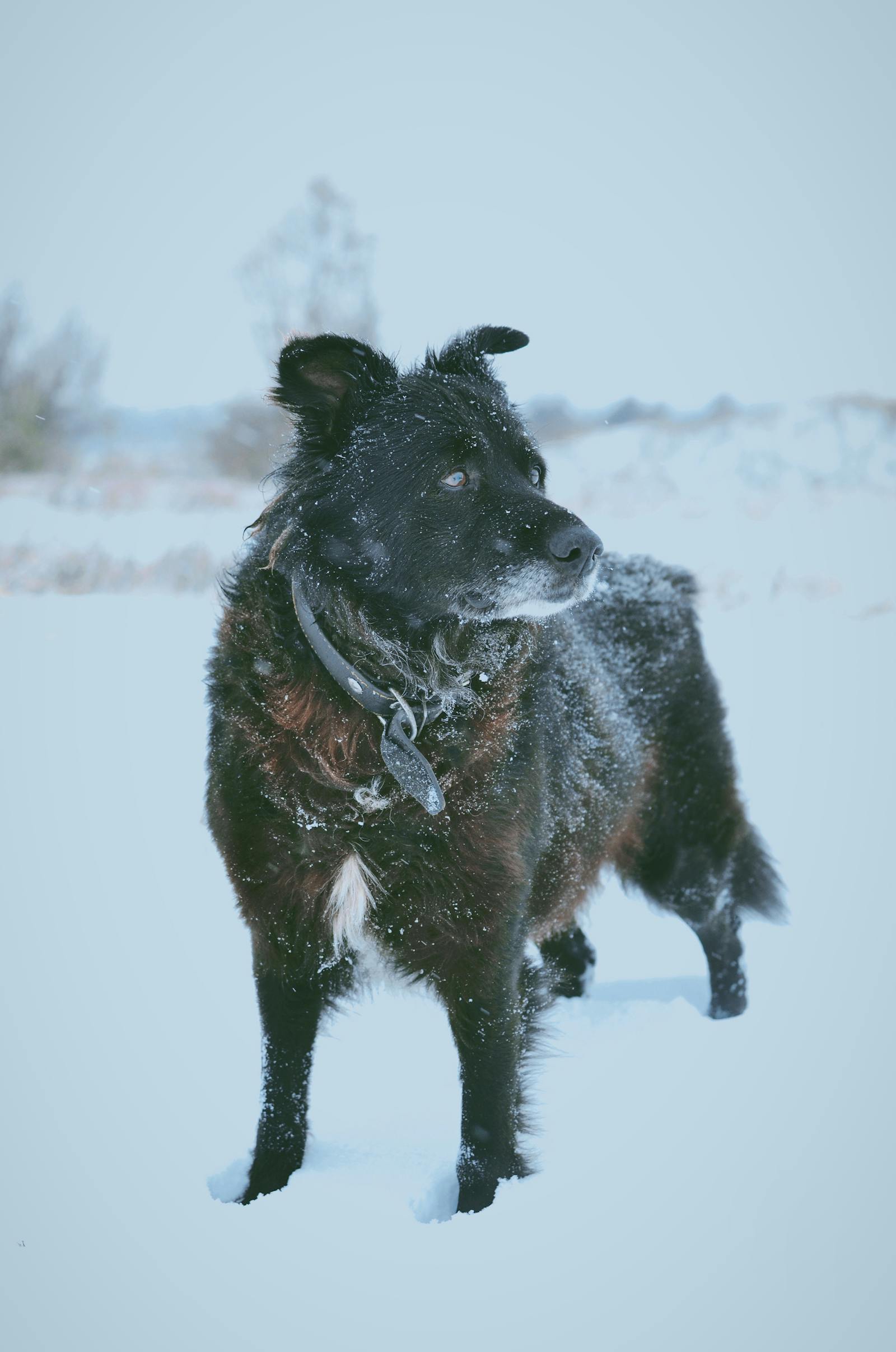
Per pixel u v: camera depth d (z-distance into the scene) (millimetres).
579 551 3094
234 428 19203
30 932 5039
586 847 3924
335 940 3141
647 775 4508
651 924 5676
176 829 6234
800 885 5801
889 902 5531
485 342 3637
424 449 3127
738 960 4617
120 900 5406
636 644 4551
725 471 19484
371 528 3104
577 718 3875
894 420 20625
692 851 4625
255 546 3234
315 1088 3840
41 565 11891
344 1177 3205
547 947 4672
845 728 8312
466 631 3186
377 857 3016
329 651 2988
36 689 8250
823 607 11805
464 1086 3174
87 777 6852
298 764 2996
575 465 20719
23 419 18141
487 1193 3104
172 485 17734
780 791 7180
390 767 2920
